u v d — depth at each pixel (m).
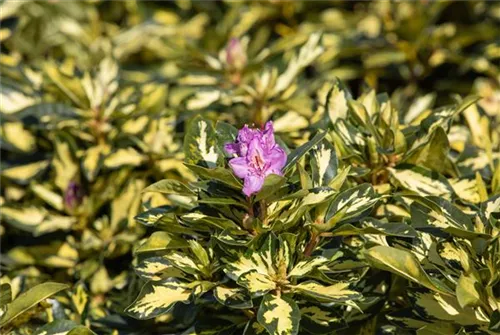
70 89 4.64
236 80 5.19
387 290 3.65
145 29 6.26
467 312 3.31
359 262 3.36
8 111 4.79
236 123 4.78
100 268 4.36
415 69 6.16
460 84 6.08
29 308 3.47
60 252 4.55
